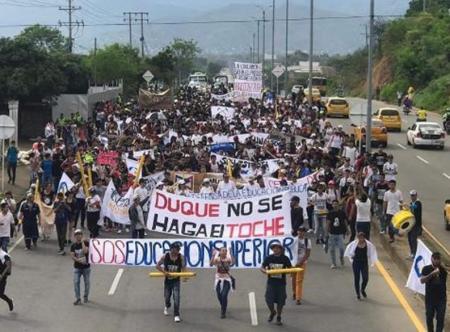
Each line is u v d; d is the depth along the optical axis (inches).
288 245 732.0
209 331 647.8
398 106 3698.3
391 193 970.1
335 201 880.9
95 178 1134.4
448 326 658.8
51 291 775.7
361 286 761.0
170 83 3873.0
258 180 1032.8
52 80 2058.3
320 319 682.8
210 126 1686.8
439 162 1759.4
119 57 3078.2
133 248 755.4
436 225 1114.1
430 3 5428.2
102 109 2181.3
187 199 816.3
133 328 657.6
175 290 676.7
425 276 615.8
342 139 1510.8
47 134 1641.2
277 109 2285.9
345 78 5625.0
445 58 4126.5
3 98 2042.3
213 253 744.3
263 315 693.3
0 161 1579.7
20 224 1011.3
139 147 1385.3
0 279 697.6
